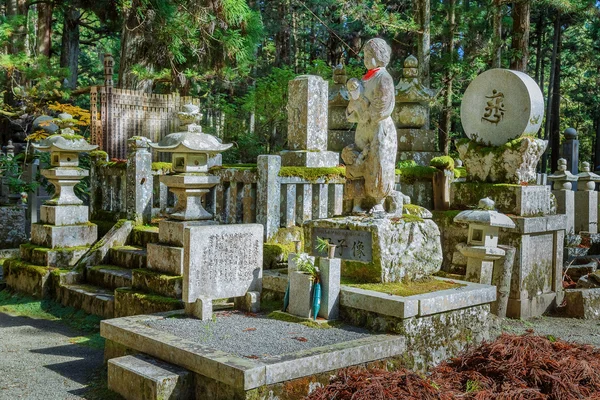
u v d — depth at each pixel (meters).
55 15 27.81
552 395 4.86
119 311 7.57
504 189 8.52
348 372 5.05
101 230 10.38
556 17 22.97
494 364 5.20
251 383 4.59
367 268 6.46
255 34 16.12
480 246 7.63
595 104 28.16
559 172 11.74
